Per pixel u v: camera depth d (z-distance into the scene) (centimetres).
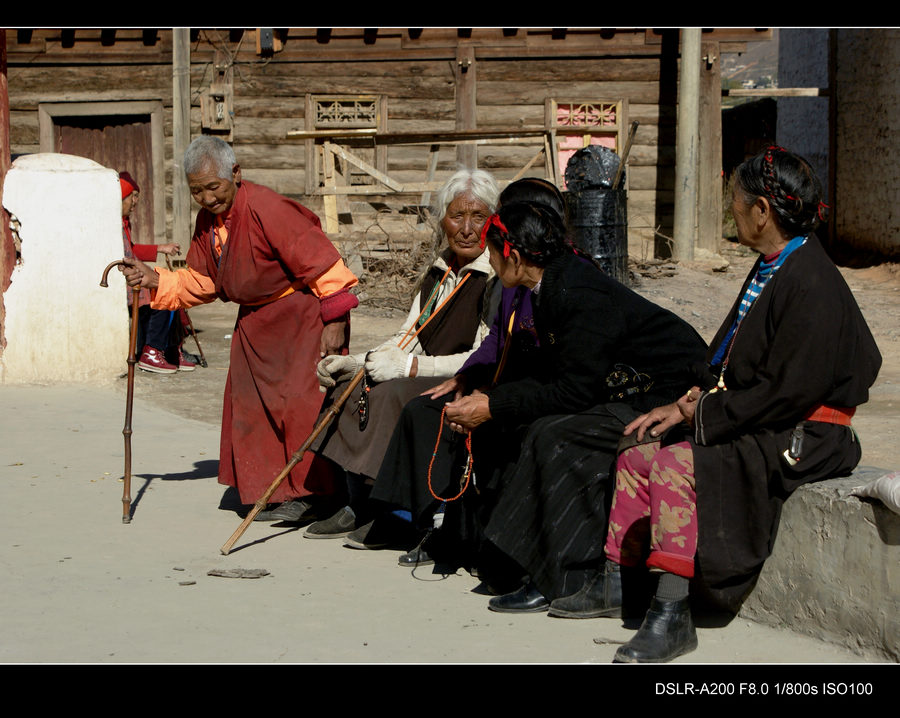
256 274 489
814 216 334
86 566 426
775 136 2423
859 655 330
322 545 464
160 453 634
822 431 341
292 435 489
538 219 374
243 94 1641
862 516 326
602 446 372
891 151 1736
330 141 1545
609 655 335
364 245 1507
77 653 334
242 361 504
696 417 338
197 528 485
